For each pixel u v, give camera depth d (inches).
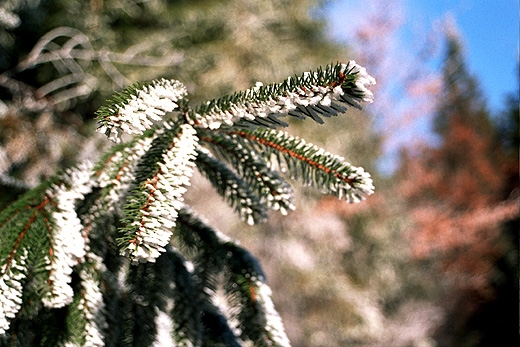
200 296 35.6
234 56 180.2
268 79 188.4
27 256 27.7
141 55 163.8
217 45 178.7
